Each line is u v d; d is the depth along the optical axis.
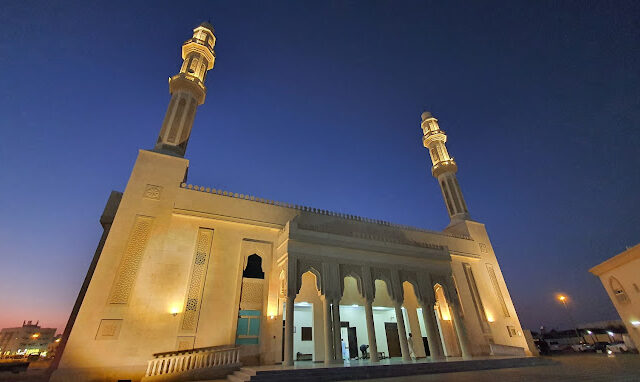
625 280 22.58
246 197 21.81
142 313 15.90
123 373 14.38
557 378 10.73
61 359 13.71
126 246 17.11
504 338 26.98
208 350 15.65
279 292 19.14
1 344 68.50
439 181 37.47
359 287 18.91
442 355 18.88
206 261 18.48
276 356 17.44
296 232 18.30
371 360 16.88
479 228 33.50
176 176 20.38
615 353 26.66
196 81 25.91
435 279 21.78
